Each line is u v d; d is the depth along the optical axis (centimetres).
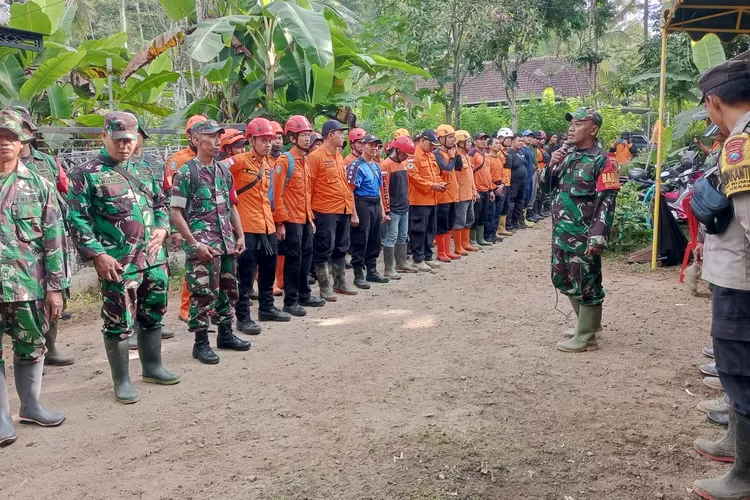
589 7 2152
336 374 471
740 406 289
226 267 514
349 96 1038
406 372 472
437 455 341
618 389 433
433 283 798
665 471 324
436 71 1515
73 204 395
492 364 487
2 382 373
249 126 552
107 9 2781
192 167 485
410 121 1509
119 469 335
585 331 512
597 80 2325
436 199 902
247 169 557
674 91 1570
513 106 1822
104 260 397
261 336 577
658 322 594
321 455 344
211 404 420
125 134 402
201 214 491
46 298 381
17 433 380
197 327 499
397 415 395
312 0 1093
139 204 418
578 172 495
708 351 497
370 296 732
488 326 593
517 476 319
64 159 723
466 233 1042
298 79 991
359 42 1412
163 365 502
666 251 834
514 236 1227
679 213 875
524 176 1274
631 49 2448
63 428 388
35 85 870
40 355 392
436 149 902
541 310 647
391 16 1508
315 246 704
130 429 384
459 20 1469
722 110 291
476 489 308
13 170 366
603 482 313
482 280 808
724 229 290
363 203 761
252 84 998
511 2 1581
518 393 428
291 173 621
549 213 1597
